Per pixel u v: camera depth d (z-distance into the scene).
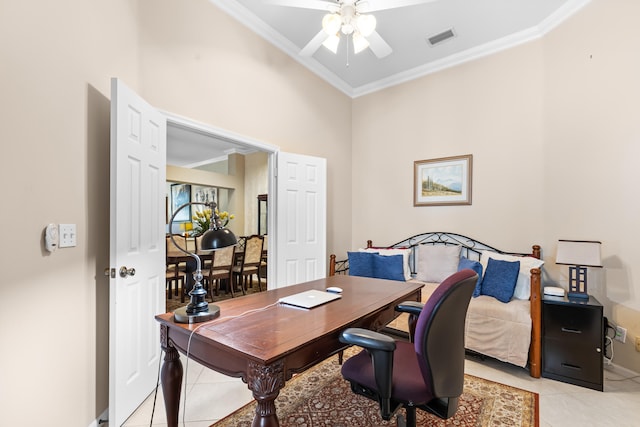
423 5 2.74
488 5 2.75
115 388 1.70
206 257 4.73
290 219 3.39
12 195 1.27
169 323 1.35
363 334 1.16
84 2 1.67
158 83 2.24
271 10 2.87
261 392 1.01
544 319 2.33
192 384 2.26
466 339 2.61
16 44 1.29
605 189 2.48
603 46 2.50
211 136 2.72
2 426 1.22
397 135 4.13
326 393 2.12
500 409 1.93
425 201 3.88
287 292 1.90
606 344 2.44
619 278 2.38
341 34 3.18
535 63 3.11
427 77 3.87
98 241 1.79
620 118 2.38
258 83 3.10
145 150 2.01
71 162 1.59
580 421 1.81
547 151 3.00
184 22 2.43
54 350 1.47
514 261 2.80
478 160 3.49
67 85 1.56
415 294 2.03
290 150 3.49
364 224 4.43
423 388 1.19
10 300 1.26
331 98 4.14
